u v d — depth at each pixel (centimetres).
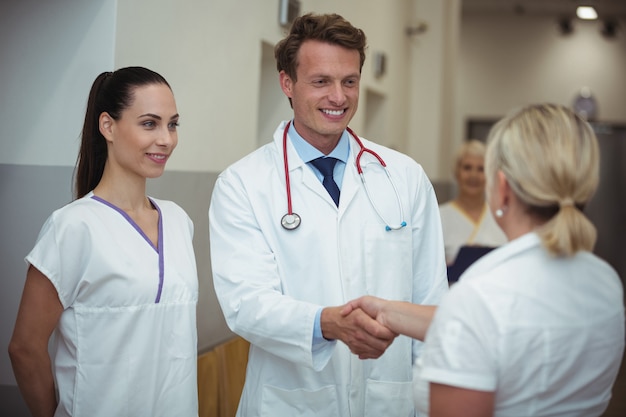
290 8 351
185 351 176
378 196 190
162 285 171
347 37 176
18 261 232
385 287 185
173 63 256
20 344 163
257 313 170
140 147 171
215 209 189
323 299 180
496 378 113
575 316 116
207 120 282
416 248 196
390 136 586
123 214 173
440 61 652
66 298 164
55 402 173
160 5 247
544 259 118
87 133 178
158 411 171
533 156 117
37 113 231
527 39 1006
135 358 167
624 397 499
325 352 167
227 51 296
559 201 117
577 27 1000
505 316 112
